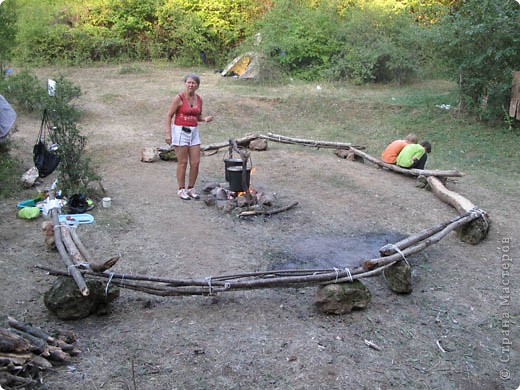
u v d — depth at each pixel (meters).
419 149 8.71
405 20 17.58
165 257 5.30
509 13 11.84
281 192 7.61
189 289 4.26
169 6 20.19
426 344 4.04
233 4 20.75
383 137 11.98
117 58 20.12
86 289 3.85
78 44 19.38
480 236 5.98
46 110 7.05
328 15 18.22
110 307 4.33
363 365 3.71
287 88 15.97
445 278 5.16
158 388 3.37
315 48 17.58
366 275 4.48
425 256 5.62
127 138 10.58
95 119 12.10
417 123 12.81
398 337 4.10
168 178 8.09
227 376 3.51
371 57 16.58
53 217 5.57
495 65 12.05
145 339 3.89
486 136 11.75
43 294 4.52
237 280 4.38
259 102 14.00
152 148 9.11
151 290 4.27
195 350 3.77
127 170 8.45
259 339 3.93
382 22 17.53
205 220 6.37
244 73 16.88
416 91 15.82
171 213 6.54
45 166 7.00
